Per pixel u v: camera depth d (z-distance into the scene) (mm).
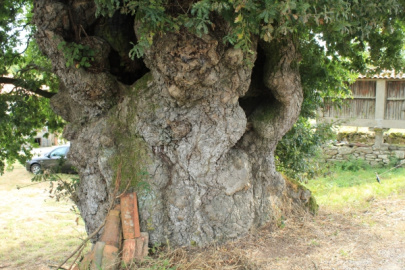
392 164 12008
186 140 4195
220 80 3955
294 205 5574
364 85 12242
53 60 4180
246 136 4980
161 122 4168
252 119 4934
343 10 3166
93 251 3891
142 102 4238
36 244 6988
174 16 3438
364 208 6285
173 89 3811
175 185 4297
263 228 4871
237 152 4605
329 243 4691
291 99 4590
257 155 5023
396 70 5660
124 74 5027
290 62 4457
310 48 5820
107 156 4277
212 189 4344
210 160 4219
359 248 4547
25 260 6203
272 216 4984
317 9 3223
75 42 4125
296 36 4531
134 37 4848
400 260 4199
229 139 4242
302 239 4766
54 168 5992
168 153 4262
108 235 3979
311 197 5902
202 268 3912
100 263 3787
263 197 4977
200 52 3566
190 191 4297
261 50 4855
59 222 8477
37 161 14727
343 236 4934
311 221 5445
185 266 3910
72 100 4719
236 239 4496
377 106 12102
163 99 4141
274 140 4969
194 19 3006
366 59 5895
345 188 8742
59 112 4938
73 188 5227
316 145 7699
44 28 3951
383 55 5523
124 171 4238
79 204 4754
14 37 6488
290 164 7305
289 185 5684
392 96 11945
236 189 4418
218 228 4395
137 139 4293
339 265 4094
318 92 6750
